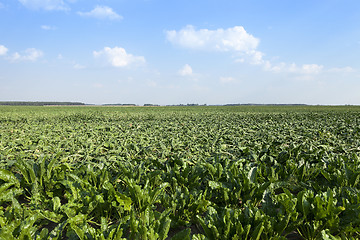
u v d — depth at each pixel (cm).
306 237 338
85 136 976
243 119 2284
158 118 2548
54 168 477
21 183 438
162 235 290
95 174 450
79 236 277
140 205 367
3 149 723
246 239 287
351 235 325
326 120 2019
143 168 490
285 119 2320
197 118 2395
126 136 988
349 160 578
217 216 323
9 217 345
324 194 355
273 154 587
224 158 563
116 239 278
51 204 373
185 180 449
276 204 373
